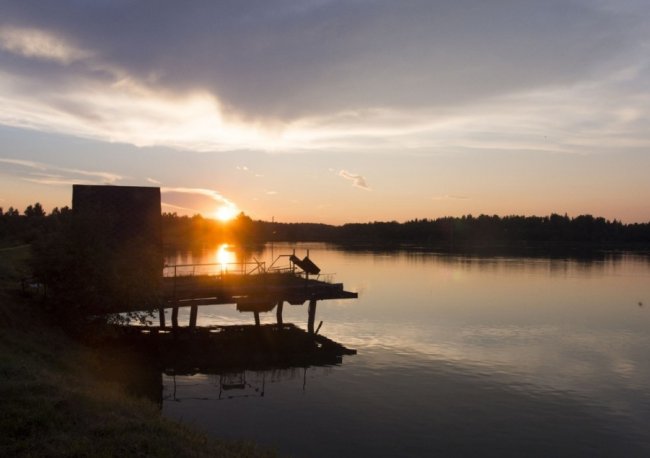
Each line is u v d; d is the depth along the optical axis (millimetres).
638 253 143500
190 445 11242
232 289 32875
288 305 51500
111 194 33031
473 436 19781
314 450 18000
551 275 81250
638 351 34031
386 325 41469
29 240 60000
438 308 49969
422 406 22906
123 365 26594
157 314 43656
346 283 69062
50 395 12523
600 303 54062
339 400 23453
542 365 30312
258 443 18328
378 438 19297
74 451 9523
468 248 170750
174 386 24859
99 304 25312
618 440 19812
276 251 150375
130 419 11922
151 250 28391
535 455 18375
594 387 26234
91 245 25766
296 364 29453
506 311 48750
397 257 123000
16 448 9453
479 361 30875
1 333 19250
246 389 24781
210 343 32719
